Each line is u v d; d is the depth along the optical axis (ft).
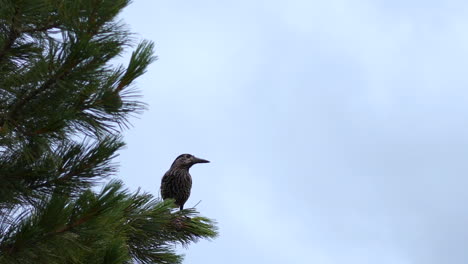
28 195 38.50
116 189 34.53
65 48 36.58
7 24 35.55
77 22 37.24
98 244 36.83
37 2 34.83
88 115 39.81
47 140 38.42
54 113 37.86
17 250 33.17
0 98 37.45
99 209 34.04
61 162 38.96
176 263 45.14
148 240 44.16
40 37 36.94
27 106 37.68
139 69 39.93
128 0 38.73
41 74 36.88
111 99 39.52
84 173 39.37
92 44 36.55
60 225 33.12
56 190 39.32
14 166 38.93
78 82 37.68
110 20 38.06
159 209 43.01
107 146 39.37
